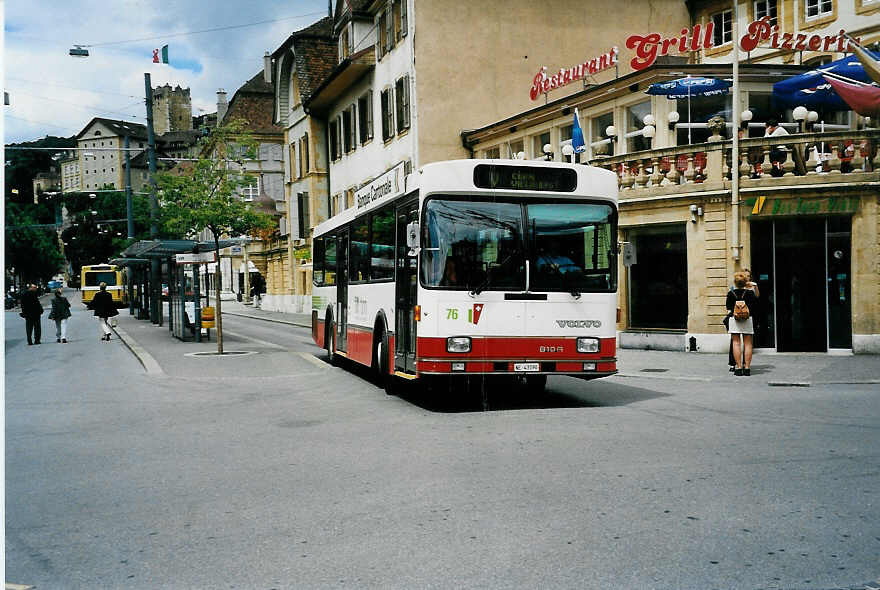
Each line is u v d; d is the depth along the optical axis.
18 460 8.75
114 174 136.00
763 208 19.47
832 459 7.79
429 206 11.23
